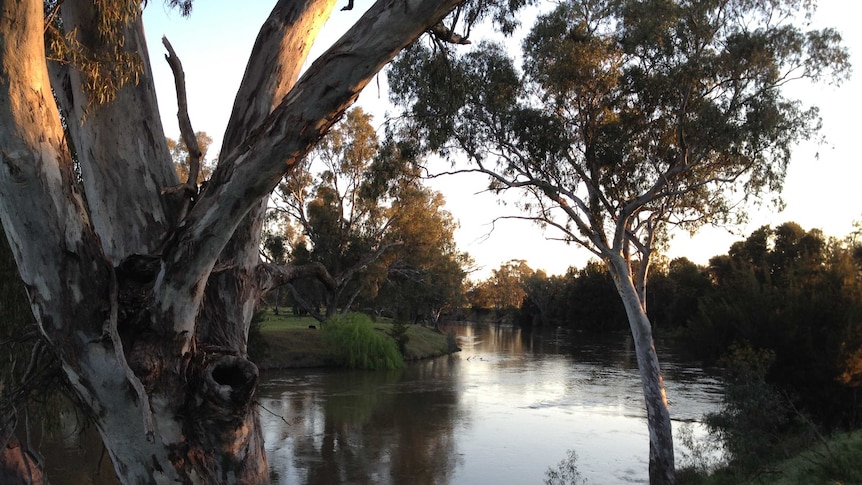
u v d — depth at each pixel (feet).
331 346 123.34
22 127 11.10
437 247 158.51
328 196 138.51
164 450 13.46
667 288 228.02
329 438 61.77
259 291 17.33
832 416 61.00
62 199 11.83
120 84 14.84
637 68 48.91
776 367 62.80
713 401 80.94
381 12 12.04
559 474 49.24
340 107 12.33
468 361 140.36
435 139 49.78
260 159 12.25
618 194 52.80
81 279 12.19
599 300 275.18
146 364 12.82
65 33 15.35
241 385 13.84
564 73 49.39
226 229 12.80
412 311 223.71
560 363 135.85
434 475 49.60
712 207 56.80
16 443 22.15
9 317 22.17
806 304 63.72
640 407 80.23
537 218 55.72
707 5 44.91
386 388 95.14
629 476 49.47
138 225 14.89
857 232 101.04
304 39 16.96
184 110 14.88
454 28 19.34
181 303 13.15
